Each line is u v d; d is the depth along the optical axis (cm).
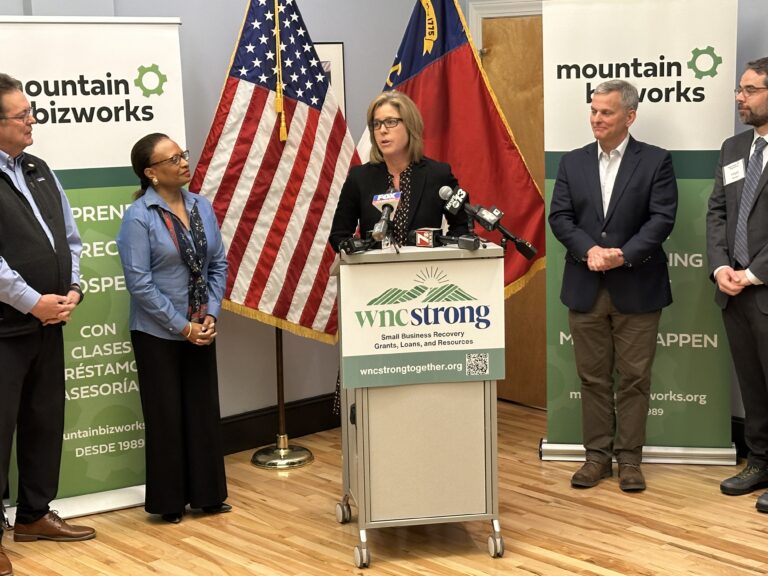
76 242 384
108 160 416
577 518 399
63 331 415
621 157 429
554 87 456
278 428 502
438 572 350
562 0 449
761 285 400
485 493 357
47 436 383
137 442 437
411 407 349
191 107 488
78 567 363
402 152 376
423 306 342
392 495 353
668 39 443
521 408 580
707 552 362
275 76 463
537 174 562
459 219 383
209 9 489
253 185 463
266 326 523
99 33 409
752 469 428
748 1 464
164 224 397
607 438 446
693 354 464
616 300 427
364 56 549
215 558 368
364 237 371
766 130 403
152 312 391
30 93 399
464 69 485
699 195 452
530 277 484
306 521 405
